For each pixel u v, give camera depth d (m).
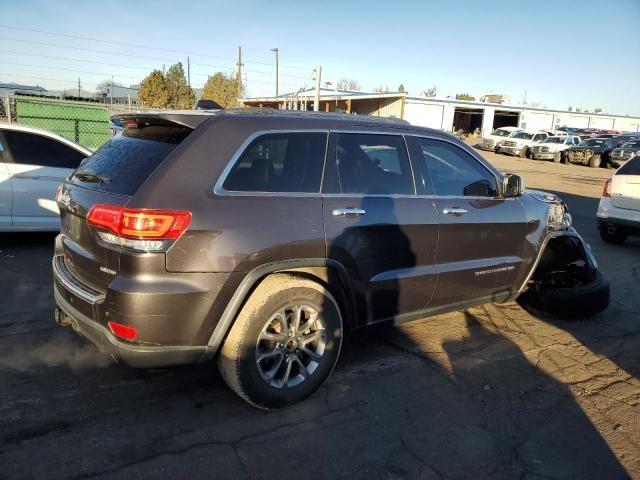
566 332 4.95
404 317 3.99
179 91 53.94
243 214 3.06
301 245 3.23
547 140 33.53
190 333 2.95
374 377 3.87
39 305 4.89
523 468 2.92
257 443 3.01
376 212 3.62
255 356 3.15
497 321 5.13
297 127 3.43
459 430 3.25
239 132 3.19
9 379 3.55
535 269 4.96
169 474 2.71
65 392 3.43
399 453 2.99
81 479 2.64
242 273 3.03
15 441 2.90
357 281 3.57
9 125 6.73
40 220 6.88
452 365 4.13
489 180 4.48
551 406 3.59
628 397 3.76
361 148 3.71
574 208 13.73
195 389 3.56
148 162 3.06
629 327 5.15
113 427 3.08
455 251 4.14
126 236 2.81
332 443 3.05
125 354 2.88
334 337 3.48
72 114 15.98
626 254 8.52
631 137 32.09
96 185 3.21
